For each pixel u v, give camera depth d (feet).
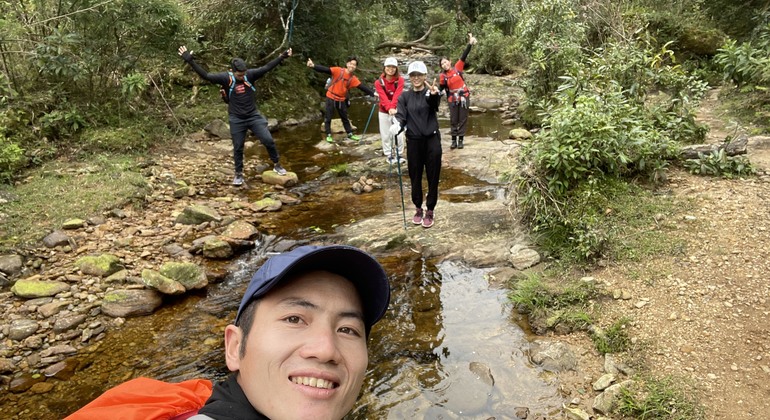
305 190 23.82
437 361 11.83
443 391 10.86
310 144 31.71
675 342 11.43
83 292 14.55
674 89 22.45
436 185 17.98
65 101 25.70
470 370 11.46
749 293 12.38
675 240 14.66
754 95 27.09
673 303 12.57
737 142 19.08
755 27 35.09
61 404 10.68
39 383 11.32
